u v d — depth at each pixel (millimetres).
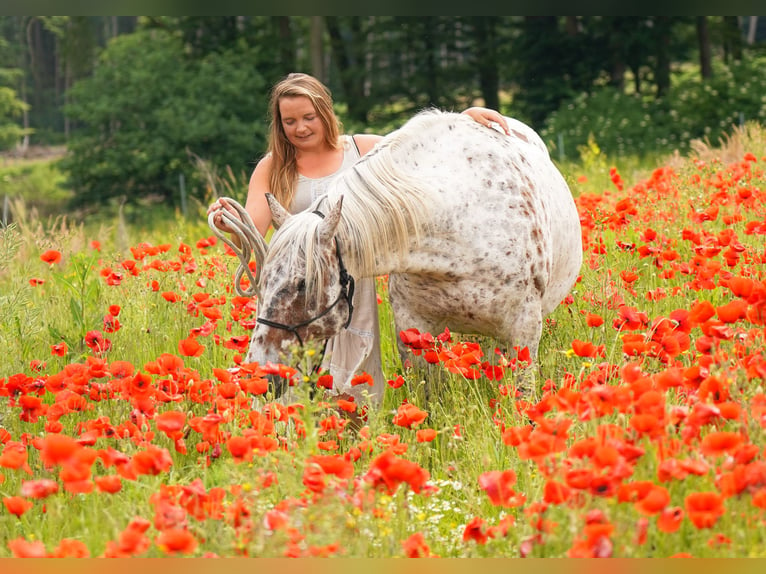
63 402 4906
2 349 7367
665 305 7355
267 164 6527
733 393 4109
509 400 5574
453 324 6262
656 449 3826
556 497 3428
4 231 8055
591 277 8023
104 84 35594
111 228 14617
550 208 6695
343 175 5637
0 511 4887
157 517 3473
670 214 10555
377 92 42250
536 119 39594
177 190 34125
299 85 6273
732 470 3572
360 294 6367
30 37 63875
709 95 34656
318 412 5578
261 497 4031
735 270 8023
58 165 36344
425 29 41375
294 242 5219
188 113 34000
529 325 6184
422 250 5715
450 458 5328
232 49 38188
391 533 3844
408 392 6094
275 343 5211
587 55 39531
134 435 4566
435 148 5930
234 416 4828
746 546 3566
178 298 8133
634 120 33938
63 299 9297
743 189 8836
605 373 4531
